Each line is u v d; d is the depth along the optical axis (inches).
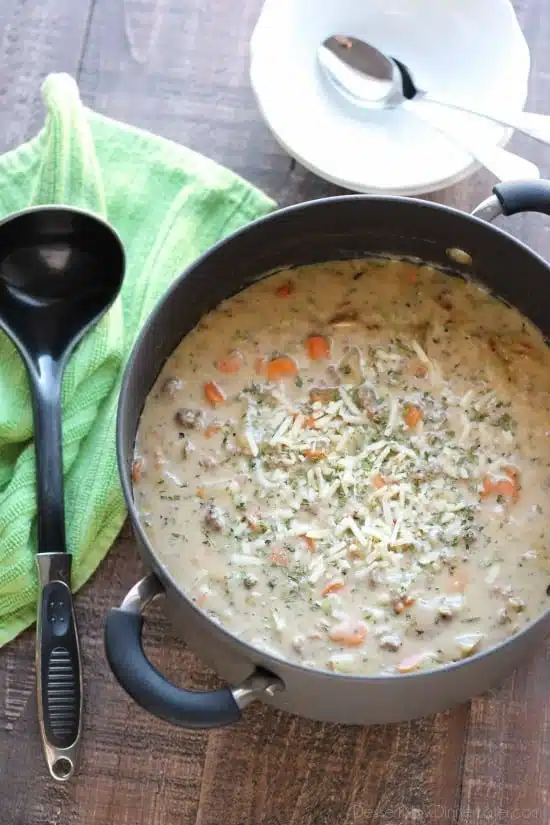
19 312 42.9
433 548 40.4
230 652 37.2
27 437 42.8
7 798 41.0
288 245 42.1
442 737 41.3
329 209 40.6
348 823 40.8
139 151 44.8
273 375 42.1
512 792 41.1
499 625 39.8
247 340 42.4
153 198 44.7
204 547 40.4
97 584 42.4
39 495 41.8
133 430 40.4
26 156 44.7
